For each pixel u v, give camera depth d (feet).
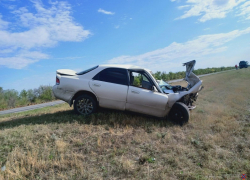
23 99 53.83
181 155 11.02
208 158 10.64
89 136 13.34
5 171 9.20
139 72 17.43
